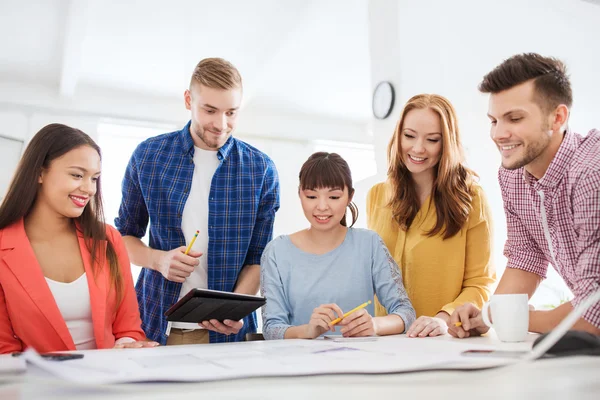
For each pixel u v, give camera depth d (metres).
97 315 1.22
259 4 3.83
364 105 6.02
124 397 0.43
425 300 1.53
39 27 4.11
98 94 5.36
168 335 1.66
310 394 0.44
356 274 1.41
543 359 0.61
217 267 1.71
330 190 1.38
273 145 6.21
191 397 0.43
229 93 1.60
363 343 0.92
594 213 0.99
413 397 0.42
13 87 5.06
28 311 1.12
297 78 5.29
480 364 0.55
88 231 1.31
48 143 1.24
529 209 1.25
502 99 1.09
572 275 1.18
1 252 1.15
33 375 0.53
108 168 5.64
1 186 4.88
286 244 1.46
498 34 3.41
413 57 3.04
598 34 3.20
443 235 1.52
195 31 4.23
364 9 3.97
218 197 1.73
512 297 0.95
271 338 1.26
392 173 1.62
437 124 1.48
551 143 1.09
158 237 1.73
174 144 1.79
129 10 3.91
